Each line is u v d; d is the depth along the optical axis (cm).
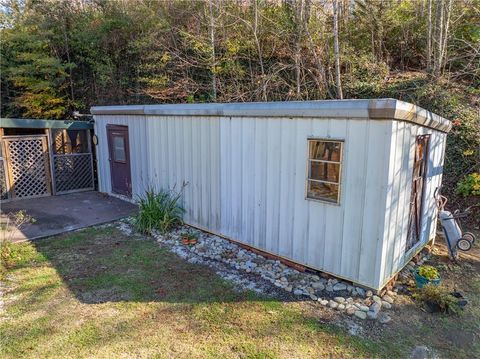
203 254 474
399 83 896
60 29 1285
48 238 544
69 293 371
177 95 1052
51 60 1210
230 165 489
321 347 286
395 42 1041
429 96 806
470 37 897
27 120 791
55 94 1306
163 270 429
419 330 313
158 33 1084
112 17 1205
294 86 941
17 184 805
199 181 552
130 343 288
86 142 907
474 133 691
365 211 349
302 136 392
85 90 1351
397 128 333
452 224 467
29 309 339
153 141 657
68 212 693
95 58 1280
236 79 1002
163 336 297
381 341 296
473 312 346
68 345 284
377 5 1003
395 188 349
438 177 505
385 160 328
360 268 362
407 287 386
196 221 571
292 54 928
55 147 858
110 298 361
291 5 924
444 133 503
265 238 455
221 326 313
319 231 391
